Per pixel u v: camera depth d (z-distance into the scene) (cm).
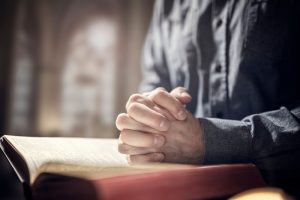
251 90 90
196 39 100
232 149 72
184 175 52
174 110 72
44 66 1084
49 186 52
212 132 72
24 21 1054
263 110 90
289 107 85
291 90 90
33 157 57
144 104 74
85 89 1113
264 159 72
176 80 108
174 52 108
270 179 71
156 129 72
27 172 54
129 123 72
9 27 1023
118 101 1109
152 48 121
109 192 47
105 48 1116
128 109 72
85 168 57
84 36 1113
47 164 55
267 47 90
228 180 54
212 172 54
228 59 94
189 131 72
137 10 1116
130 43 1116
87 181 48
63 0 1102
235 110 91
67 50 1108
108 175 51
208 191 52
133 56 1112
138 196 48
